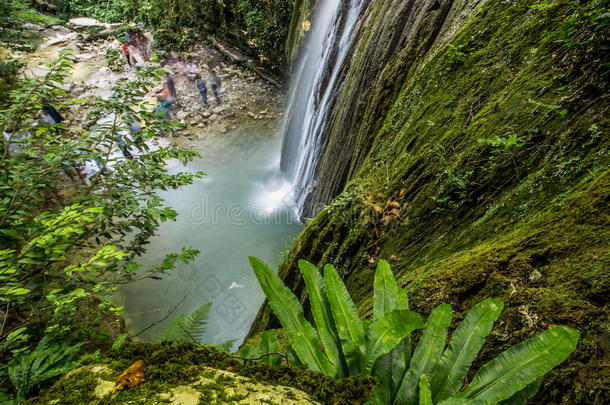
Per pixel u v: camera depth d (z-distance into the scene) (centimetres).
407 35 462
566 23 249
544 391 119
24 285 249
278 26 1210
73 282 278
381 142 411
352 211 345
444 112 320
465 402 96
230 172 1000
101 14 1686
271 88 1352
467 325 121
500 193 230
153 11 1548
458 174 261
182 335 277
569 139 205
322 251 367
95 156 324
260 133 1166
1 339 222
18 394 143
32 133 316
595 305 129
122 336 148
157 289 631
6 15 1186
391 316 122
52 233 212
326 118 691
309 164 757
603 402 107
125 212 324
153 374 95
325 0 882
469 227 232
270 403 90
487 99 288
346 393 102
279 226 775
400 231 291
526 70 267
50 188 298
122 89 357
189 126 1166
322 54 827
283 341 245
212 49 1516
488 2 348
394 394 120
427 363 121
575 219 160
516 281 155
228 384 95
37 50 1395
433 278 187
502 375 105
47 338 196
